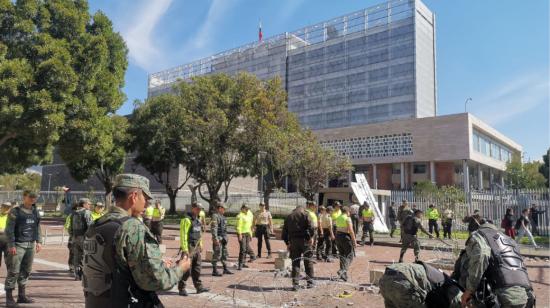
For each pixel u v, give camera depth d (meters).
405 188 61.81
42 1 22.28
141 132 37.69
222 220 11.29
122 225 2.80
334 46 95.06
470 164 64.50
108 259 2.77
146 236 2.85
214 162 34.75
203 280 10.28
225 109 33.97
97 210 11.01
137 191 3.10
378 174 66.06
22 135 21.00
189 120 32.91
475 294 4.27
